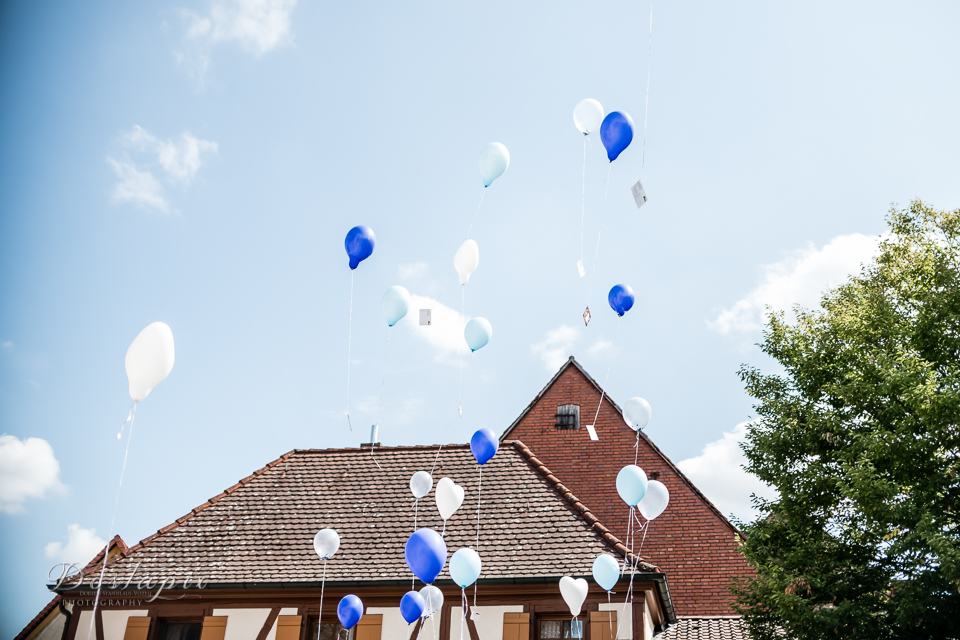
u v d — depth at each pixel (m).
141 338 7.61
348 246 10.62
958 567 10.10
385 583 12.43
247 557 13.54
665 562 17.56
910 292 13.68
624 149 9.30
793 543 12.62
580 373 20.47
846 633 11.16
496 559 12.70
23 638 17.06
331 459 16.14
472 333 10.63
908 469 11.62
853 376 12.48
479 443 10.73
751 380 13.87
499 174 10.11
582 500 18.73
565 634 11.97
